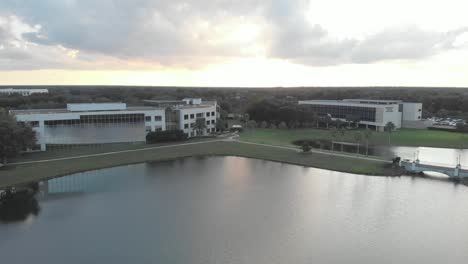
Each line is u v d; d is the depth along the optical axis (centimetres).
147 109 11675
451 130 14225
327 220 5203
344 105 16400
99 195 6325
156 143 11181
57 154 9400
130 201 6012
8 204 5862
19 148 8038
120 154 9531
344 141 12325
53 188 6738
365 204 5881
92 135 10525
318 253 4238
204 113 13262
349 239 4609
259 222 5122
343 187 6850
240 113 18788
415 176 7725
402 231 4847
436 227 4984
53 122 9931
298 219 5234
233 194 6394
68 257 4119
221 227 4941
